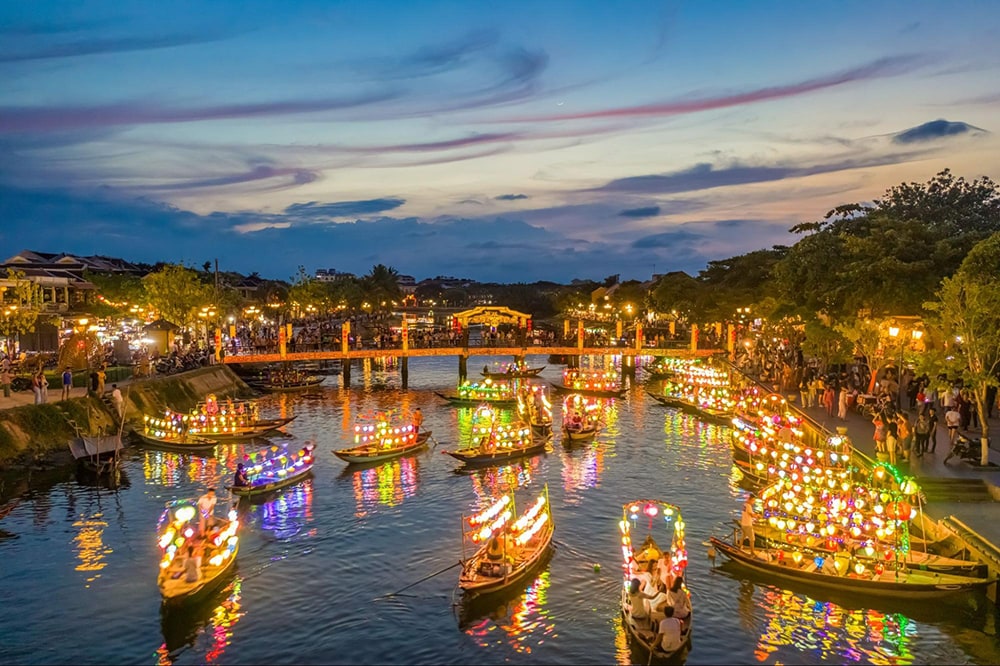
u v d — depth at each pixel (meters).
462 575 26.20
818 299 57.59
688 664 21.98
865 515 27.28
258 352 83.75
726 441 52.09
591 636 23.86
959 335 34.22
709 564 28.95
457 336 91.94
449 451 48.88
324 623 24.89
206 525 29.70
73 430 46.06
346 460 44.97
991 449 34.62
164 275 84.62
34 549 31.39
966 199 76.69
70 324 69.81
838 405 45.97
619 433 55.16
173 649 23.38
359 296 188.50
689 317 105.94
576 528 33.53
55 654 23.09
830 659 22.30
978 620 24.22
